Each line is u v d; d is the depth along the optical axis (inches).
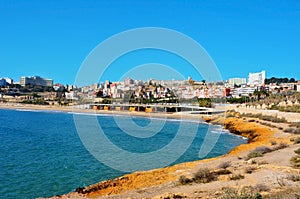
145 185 824.3
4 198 822.5
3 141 2080.5
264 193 536.1
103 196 746.2
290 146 1350.9
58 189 906.1
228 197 479.8
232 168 903.1
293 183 610.9
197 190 672.4
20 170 1155.9
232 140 2161.7
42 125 3403.1
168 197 620.7
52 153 1553.9
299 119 2797.7
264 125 2669.8
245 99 5767.7
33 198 822.5
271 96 5295.3
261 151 1217.4
